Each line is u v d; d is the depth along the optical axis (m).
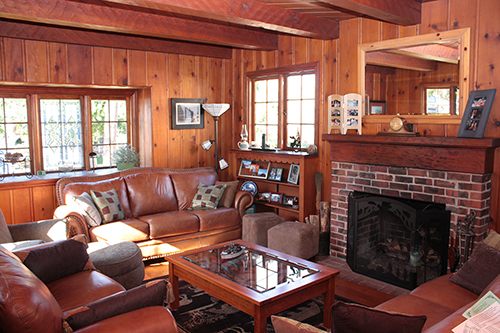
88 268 2.96
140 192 4.78
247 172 5.79
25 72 4.52
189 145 5.89
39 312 1.65
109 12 3.87
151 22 4.18
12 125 4.86
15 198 4.52
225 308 3.34
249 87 5.96
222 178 6.21
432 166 3.69
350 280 3.98
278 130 5.57
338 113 4.52
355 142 4.29
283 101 5.50
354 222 4.16
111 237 4.08
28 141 4.98
